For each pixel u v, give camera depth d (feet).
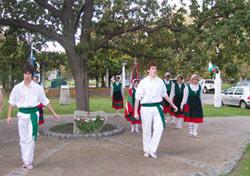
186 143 34.91
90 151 31.30
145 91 29.01
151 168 25.98
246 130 43.50
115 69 125.80
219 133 41.06
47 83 169.07
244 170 25.62
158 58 42.34
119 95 57.52
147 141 29.50
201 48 33.14
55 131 39.93
